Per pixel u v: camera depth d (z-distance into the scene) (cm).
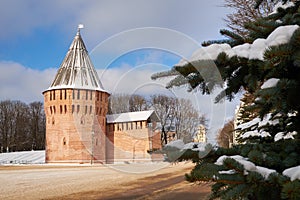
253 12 800
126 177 2253
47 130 4428
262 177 158
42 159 5366
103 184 1834
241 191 159
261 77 207
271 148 225
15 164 4775
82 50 4578
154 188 1513
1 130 6469
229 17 891
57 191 1552
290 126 250
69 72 4428
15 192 1537
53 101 4331
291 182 144
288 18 213
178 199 1005
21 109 6712
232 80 219
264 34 224
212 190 208
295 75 187
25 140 6656
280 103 179
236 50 204
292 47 166
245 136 299
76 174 2734
